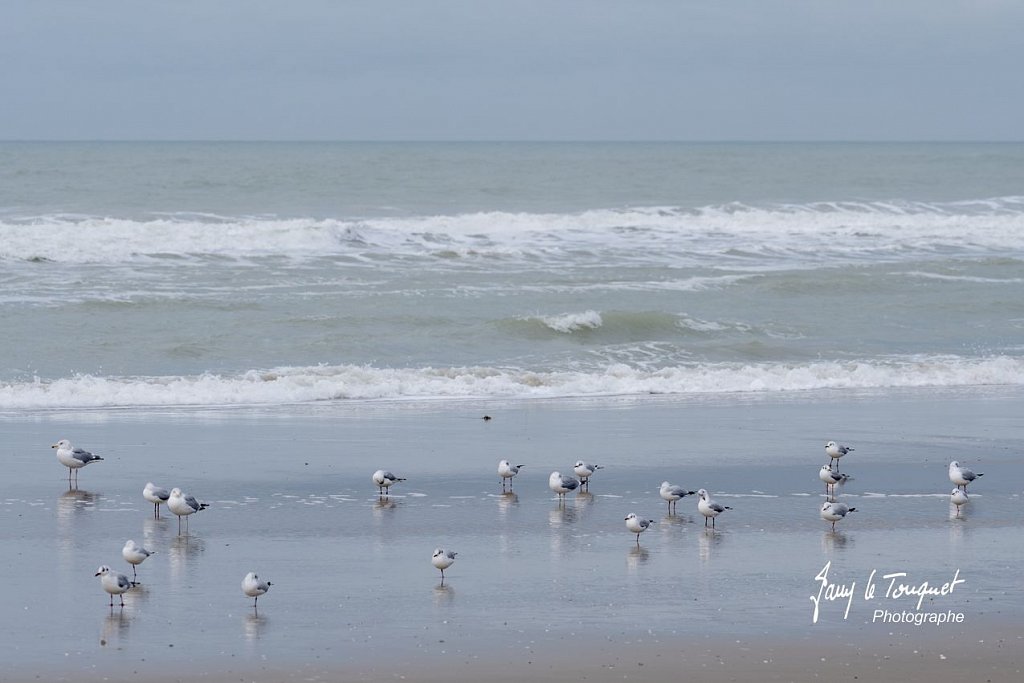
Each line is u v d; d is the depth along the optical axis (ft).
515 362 103.40
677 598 45.96
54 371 95.30
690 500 62.34
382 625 42.55
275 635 41.42
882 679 37.81
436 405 87.86
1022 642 41.50
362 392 91.15
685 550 52.85
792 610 44.62
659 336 116.67
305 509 59.26
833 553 52.54
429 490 63.46
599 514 59.16
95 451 70.90
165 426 78.59
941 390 97.14
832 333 120.06
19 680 37.06
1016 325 125.08
